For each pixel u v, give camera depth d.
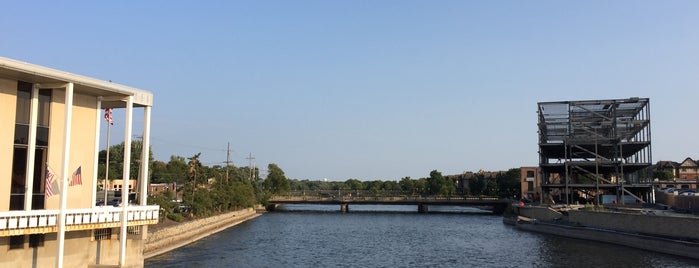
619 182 119.88
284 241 80.81
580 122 117.69
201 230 86.00
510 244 77.38
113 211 41.56
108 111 47.69
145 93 45.41
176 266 52.72
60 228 36.84
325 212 169.12
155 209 45.97
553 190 140.88
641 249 66.50
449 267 56.97
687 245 57.81
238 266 54.75
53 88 38.78
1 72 34.56
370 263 59.78
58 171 39.62
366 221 128.38
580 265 55.47
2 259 35.41
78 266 41.50
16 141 36.50
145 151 46.22
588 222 85.62
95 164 42.91
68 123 37.41
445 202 164.62
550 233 91.56
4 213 33.56
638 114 117.38
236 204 134.50
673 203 93.12
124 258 42.31
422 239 86.00
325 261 60.84
